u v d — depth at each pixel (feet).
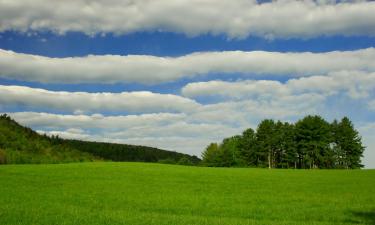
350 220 93.35
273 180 195.11
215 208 110.11
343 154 422.82
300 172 251.80
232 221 84.28
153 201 121.70
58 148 538.47
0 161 362.12
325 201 125.18
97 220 81.51
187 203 118.73
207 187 162.91
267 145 454.81
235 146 482.28
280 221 87.76
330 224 84.17
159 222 80.28
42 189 144.36
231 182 183.83
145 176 201.98
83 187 153.79
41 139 547.08
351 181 191.52
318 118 421.18
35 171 210.79
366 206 114.73
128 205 113.09
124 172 218.18
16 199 115.03
